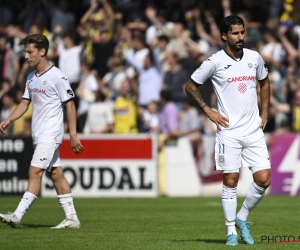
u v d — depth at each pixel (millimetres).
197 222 38000
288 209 45719
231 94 27906
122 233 32625
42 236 31109
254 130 28062
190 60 69875
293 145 58281
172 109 61844
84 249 27234
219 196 58250
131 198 56219
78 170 57812
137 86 66438
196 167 59125
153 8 76000
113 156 57781
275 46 68812
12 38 72438
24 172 58219
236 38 27625
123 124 64062
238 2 76750
